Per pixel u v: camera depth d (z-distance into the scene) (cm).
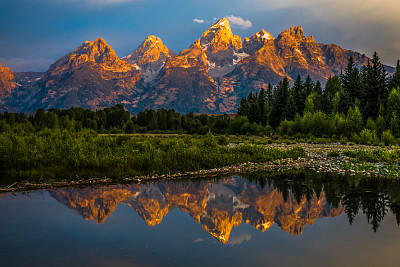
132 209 1166
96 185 1577
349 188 1572
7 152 1706
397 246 806
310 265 684
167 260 700
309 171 2141
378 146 3697
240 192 1502
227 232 916
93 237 845
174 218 1059
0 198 1278
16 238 823
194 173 1989
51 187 1498
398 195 1412
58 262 677
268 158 2556
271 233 915
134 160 1930
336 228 960
